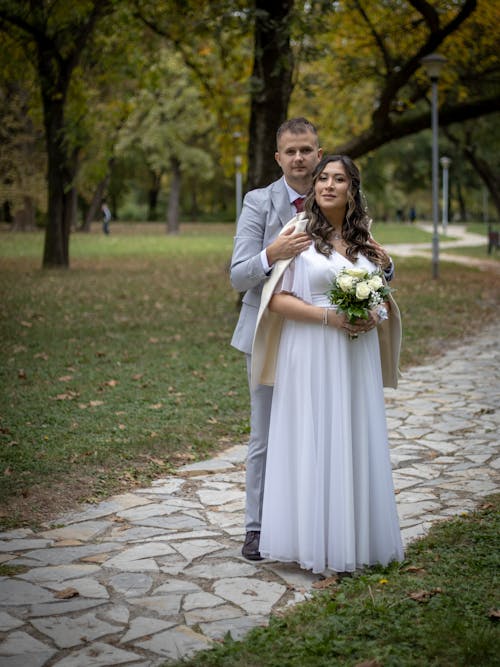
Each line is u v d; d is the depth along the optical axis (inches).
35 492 217.9
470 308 616.4
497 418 299.4
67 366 391.2
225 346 450.0
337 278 159.9
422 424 293.1
